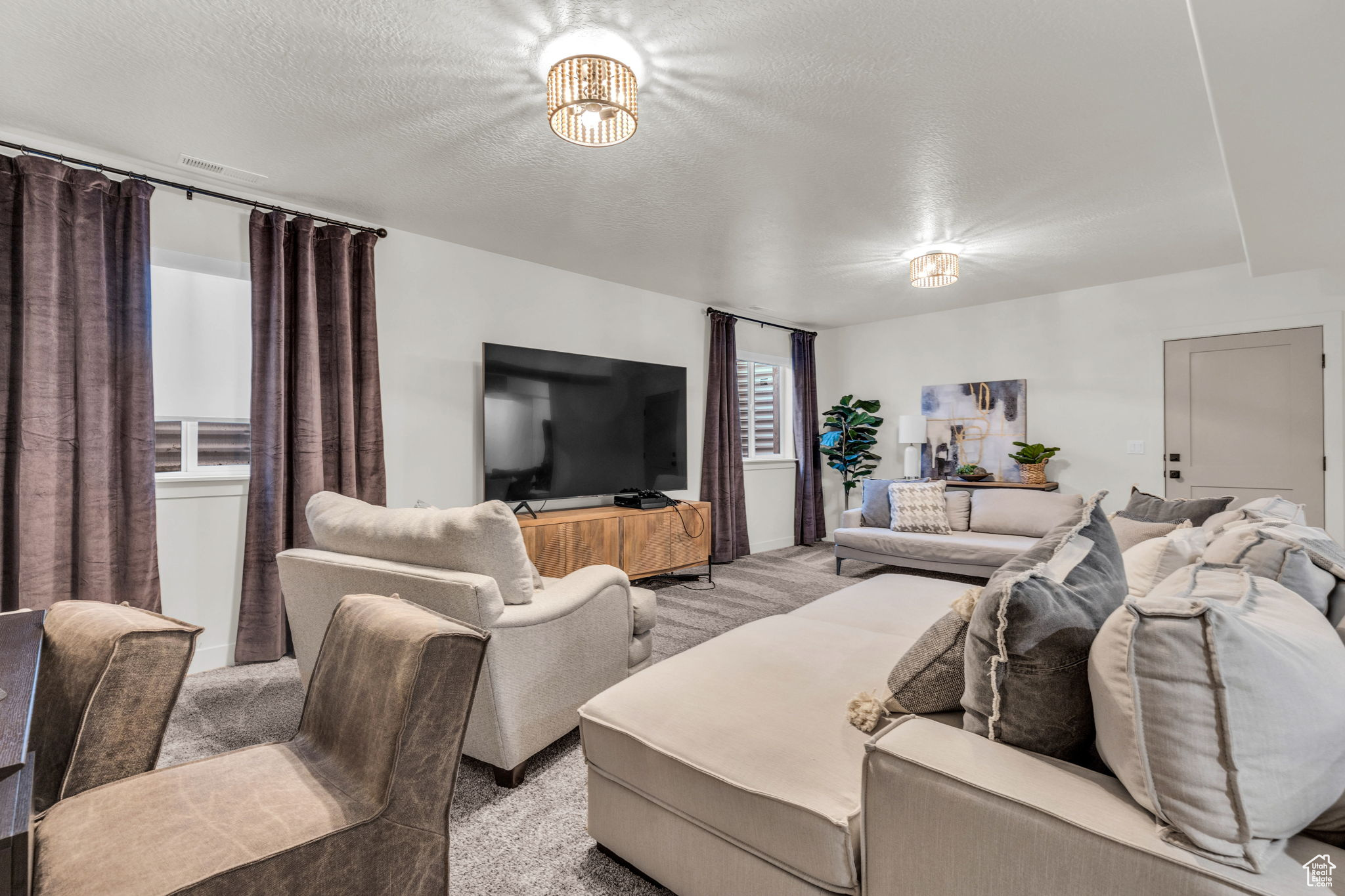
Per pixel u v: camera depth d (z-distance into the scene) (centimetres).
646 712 142
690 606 388
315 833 93
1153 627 78
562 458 409
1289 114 174
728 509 534
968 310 560
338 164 271
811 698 142
